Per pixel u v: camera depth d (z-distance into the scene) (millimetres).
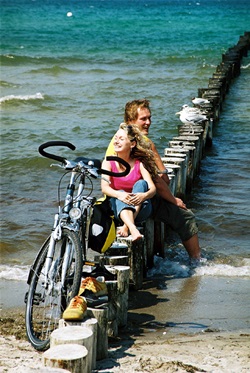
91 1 172625
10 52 39000
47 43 45594
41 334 5441
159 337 5707
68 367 4129
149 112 7266
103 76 29031
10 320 6023
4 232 9273
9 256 8391
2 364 4699
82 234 5383
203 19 79562
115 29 60469
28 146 15078
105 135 16641
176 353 5168
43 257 5344
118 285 5852
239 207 10633
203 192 11617
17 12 88812
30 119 18828
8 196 11195
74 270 5070
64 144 5395
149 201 6699
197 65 33750
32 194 11352
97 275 5453
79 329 4551
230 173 13000
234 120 19109
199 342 5523
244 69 33500
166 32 57812
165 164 10266
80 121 18531
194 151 12133
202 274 7660
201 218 10000
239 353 5180
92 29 59969
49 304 6188
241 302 6758
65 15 83750
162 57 37375
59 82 26984
